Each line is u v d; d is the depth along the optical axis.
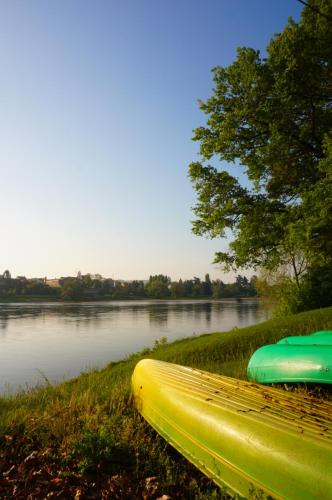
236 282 180.00
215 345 13.13
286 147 16.36
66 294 141.75
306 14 16.58
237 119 17.25
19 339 33.59
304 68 15.83
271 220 17.11
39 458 4.34
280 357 5.85
